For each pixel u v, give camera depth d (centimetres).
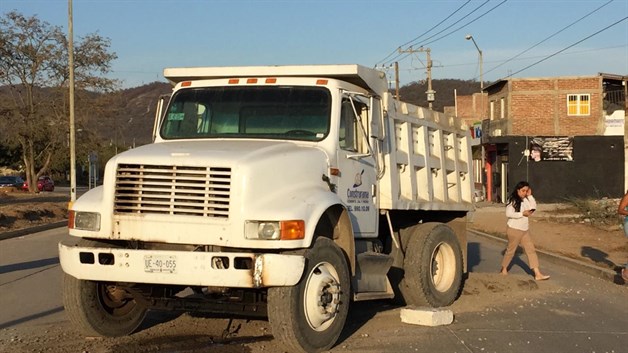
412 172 969
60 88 4319
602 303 1073
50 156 4722
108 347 747
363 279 803
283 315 671
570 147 4516
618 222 2506
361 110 854
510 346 779
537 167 4544
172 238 667
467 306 1020
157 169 677
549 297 1112
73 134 3547
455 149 1145
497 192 4819
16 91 4341
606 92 4788
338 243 758
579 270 1506
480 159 5216
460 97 6856
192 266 654
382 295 824
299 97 804
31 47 4244
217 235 659
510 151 4569
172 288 754
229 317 905
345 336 812
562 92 4669
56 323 874
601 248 1852
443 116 1105
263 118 807
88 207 697
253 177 665
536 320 927
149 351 729
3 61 4191
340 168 783
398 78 4688
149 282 671
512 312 980
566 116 4666
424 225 1017
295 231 656
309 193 704
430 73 4853
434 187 1063
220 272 650
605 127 4662
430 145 1051
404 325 878
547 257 1719
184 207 668
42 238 2158
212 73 849
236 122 816
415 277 970
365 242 857
